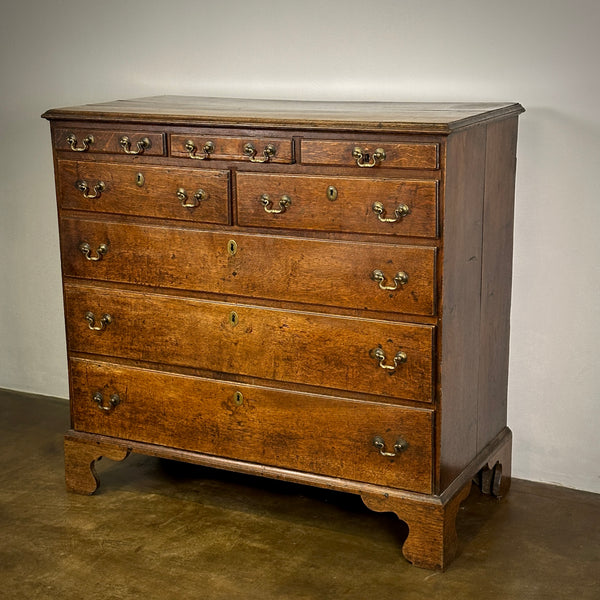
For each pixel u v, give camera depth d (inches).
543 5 138.3
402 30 147.9
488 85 144.0
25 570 129.0
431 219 119.3
